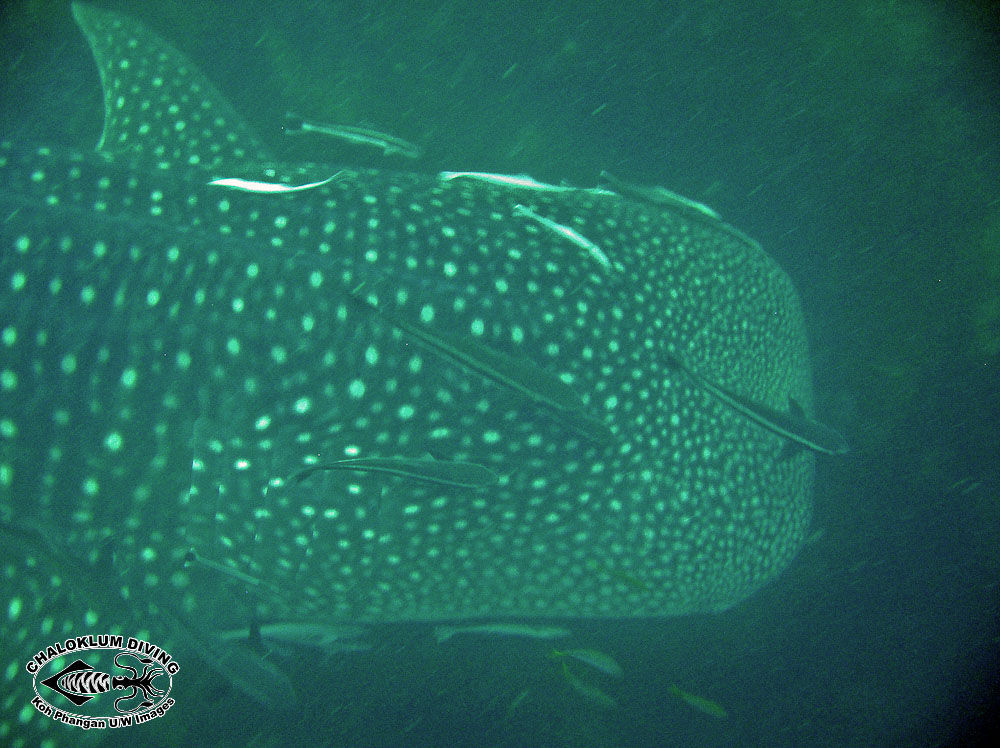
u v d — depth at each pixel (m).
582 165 5.86
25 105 5.50
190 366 2.54
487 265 2.89
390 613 2.85
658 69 5.99
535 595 2.98
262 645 2.73
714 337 3.46
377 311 2.61
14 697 2.36
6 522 2.39
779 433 2.71
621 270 3.21
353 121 5.70
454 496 2.73
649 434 3.01
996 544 4.73
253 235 2.70
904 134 5.80
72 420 2.46
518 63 5.92
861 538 4.82
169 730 3.02
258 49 5.78
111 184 2.70
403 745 3.52
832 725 4.03
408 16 5.88
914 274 5.61
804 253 5.80
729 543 3.28
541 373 2.38
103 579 2.49
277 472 2.60
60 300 2.46
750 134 5.96
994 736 4.00
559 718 3.71
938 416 5.19
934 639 4.37
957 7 5.67
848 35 5.88
